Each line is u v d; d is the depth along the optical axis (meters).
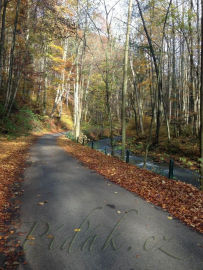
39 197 5.77
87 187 6.76
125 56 11.24
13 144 14.38
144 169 9.70
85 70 22.11
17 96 29.58
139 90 33.50
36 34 21.28
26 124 24.55
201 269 3.05
